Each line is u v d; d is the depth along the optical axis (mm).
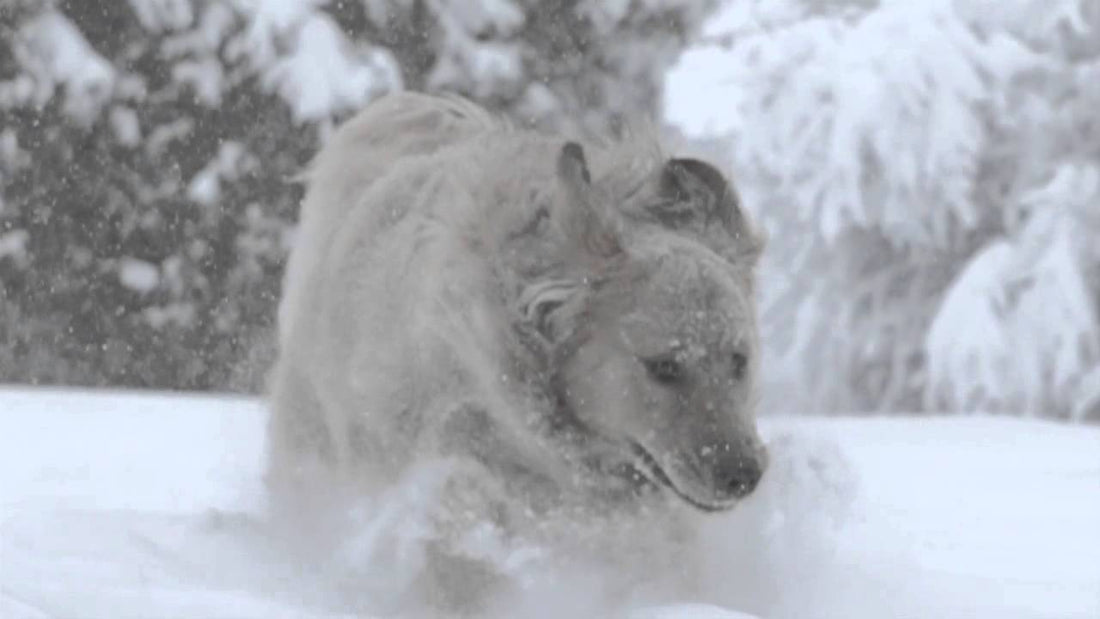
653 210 11148
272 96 45375
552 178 11102
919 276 35094
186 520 12945
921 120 32906
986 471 19156
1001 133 34125
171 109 45656
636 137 11570
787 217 33656
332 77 44188
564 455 10906
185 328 45906
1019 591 11539
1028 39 34281
